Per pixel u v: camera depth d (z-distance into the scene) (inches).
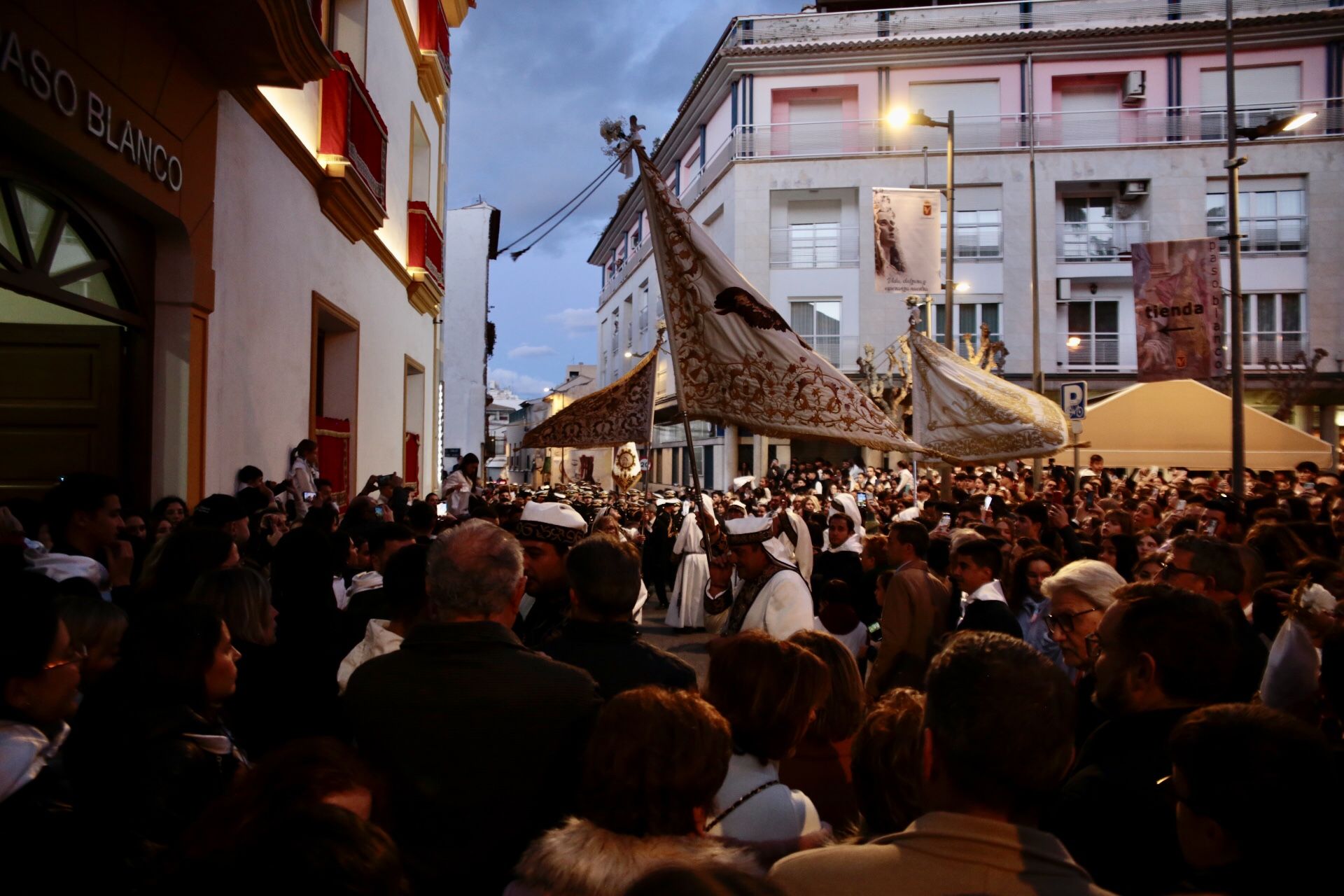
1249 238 1291.8
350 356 546.9
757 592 196.5
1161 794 93.3
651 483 2004.2
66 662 103.8
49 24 211.9
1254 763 69.5
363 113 489.7
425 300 807.1
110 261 272.2
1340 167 1269.7
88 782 97.7
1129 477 859.4
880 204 761.6
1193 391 690.8
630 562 124.3
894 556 229.6
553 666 103.9
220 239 323.0
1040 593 212.5
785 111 1382.9
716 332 201.8
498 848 96.7
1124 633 105.0
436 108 856.3
